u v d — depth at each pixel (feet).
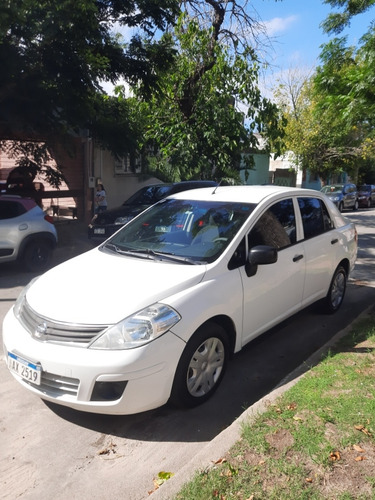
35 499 9.29
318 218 18.74
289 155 103.91
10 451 10.80
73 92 32.50
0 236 27.37
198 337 11.92
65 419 12.10
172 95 46.29
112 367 10.50
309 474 8.88
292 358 16.08
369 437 9.93
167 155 46.19
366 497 8.25
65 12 27.73
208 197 16.51
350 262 20.94
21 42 30.22
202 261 13.33
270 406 11.34
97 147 50.01
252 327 14.24
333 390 11.94
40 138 42.06
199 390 12.46
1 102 32.55
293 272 15.96
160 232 15.44
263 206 15.48
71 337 11.00
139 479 9.85
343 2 18.39
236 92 45.55
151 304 11.41
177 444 11.07
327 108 18.47
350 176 131.85
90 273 13.24
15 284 26.45
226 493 8.42
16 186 44.32
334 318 20.06
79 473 10.05
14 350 11.69
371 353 14.35
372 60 16.06
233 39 45.14
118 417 12.18
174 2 35.47
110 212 36.45
